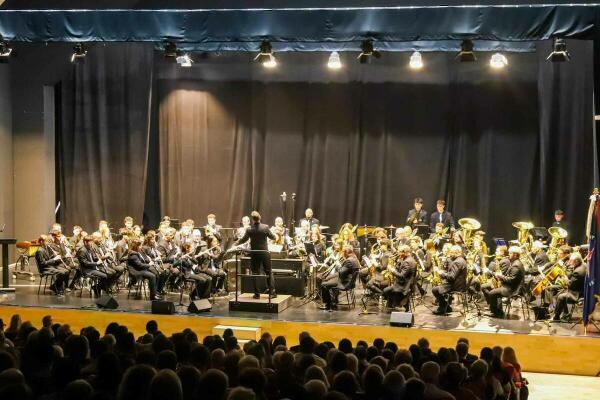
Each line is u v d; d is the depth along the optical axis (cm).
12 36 1683
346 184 2153
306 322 1448
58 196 2225
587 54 1984
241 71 2186
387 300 1599
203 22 1627
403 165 2123
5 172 2108
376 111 2127
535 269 1562
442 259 1569
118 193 2184
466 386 855
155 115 2228
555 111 2014
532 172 2059
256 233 1555
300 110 2166
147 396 607
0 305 1562
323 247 1769
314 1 2067
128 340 914
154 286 1645
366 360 962
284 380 732
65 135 2194
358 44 1950
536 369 1373
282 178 2186
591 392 1261
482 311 1584
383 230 1723
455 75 2088
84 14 1661
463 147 2092
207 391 592
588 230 1414
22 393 573
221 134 2206
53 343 862
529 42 1984
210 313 1522
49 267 1691
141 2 2111
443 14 1535
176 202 2234
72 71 2170
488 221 2081
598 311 1451
